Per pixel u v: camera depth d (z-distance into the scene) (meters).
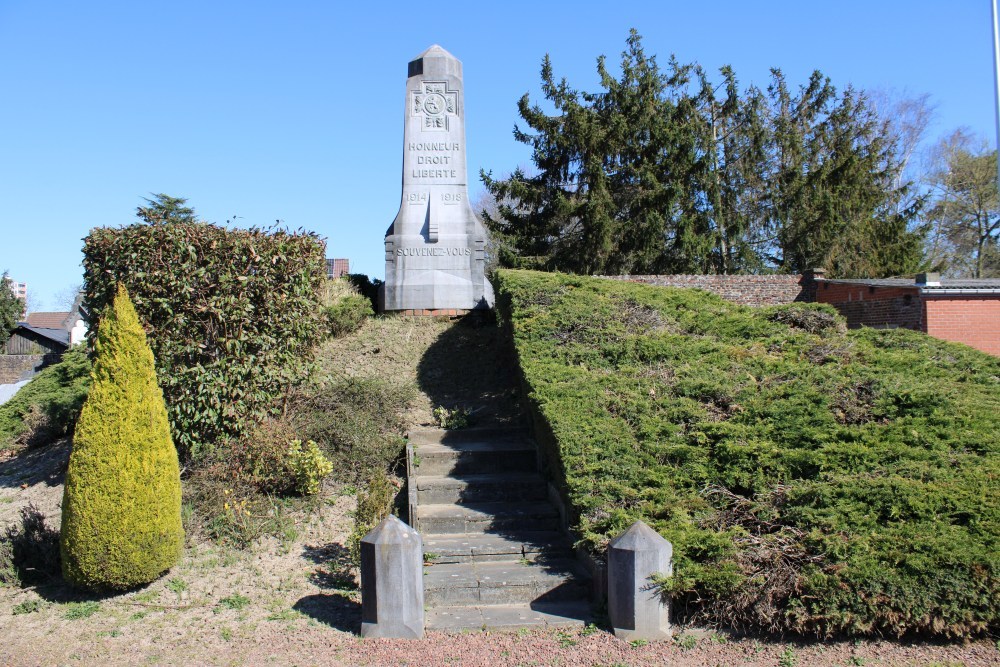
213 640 6.21
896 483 6.86
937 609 5.82
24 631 6.46
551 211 25.62
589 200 23.97
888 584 5.85
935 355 9.98
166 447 7.34
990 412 8.08
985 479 6.95
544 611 6.72
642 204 24.38
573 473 7.59
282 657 5.90
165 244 9.26
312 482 8.77
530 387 9.14
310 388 10.52
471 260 15.04
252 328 9.59
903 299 16.27
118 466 7.01
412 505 8.36
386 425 10.44
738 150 30.70
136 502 7.04
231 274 9.40
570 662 5.74
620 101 25.83
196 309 9.21
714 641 6.02
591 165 23.98
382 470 9.35
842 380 8.82
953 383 8.98
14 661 5.90
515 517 8.30
